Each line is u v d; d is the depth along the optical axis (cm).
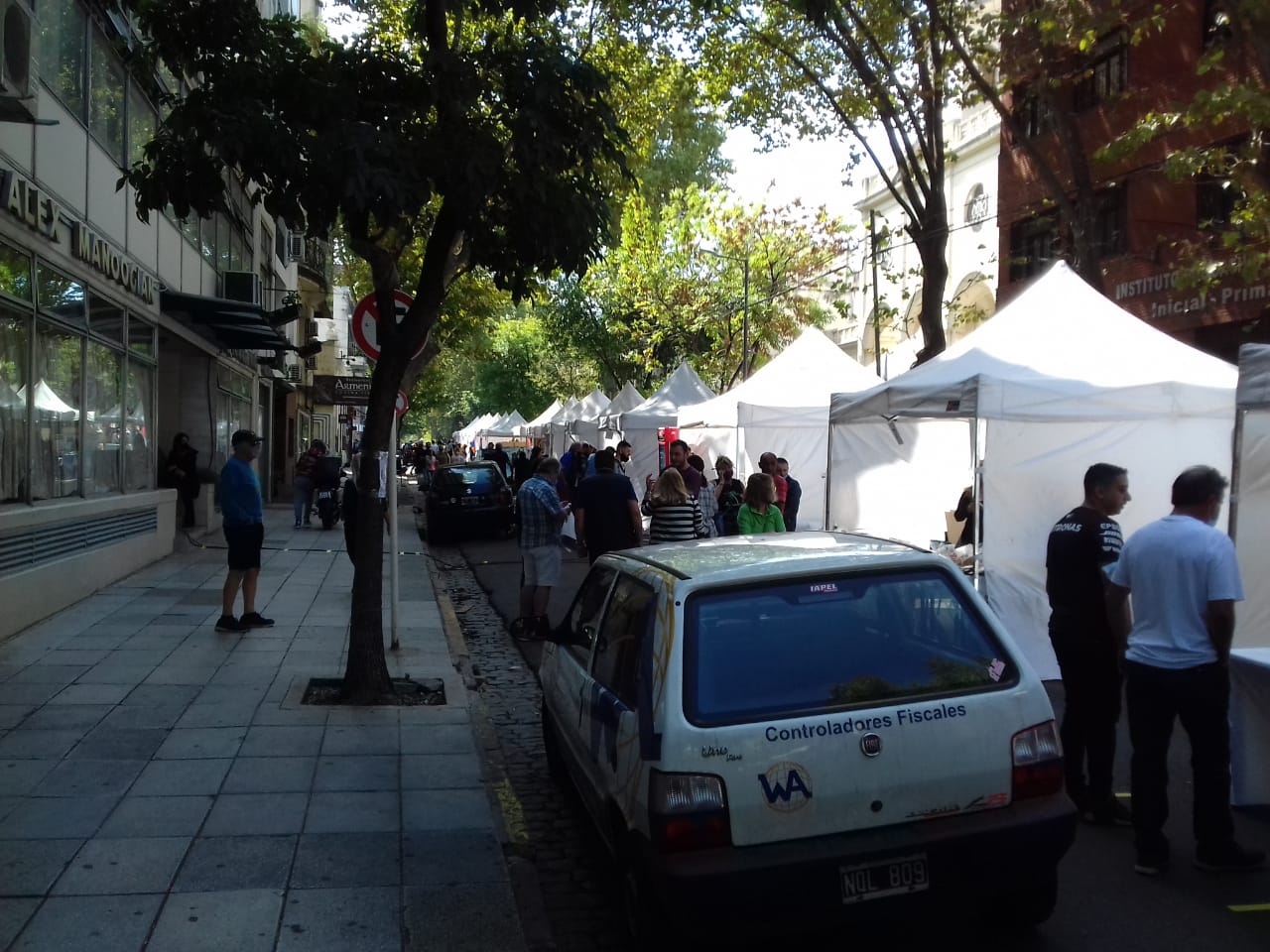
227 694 782
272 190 705
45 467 1060
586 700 497
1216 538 484
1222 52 1374
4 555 936
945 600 438
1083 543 555
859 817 384
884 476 1406
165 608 1130
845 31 1631
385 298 793
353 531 1150
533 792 633
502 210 785
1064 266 1038
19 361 976
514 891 484
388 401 791
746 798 375
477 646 1093
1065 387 875
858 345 3931
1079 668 558
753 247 3462
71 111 1127
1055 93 1692
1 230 910
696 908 365
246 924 432
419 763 645
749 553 478
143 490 1486
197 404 2031
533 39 775
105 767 620
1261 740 580
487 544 2134
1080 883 491
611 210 818
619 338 3831
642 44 1750
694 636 410
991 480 926
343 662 895
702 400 2542
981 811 397
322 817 552
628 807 404
